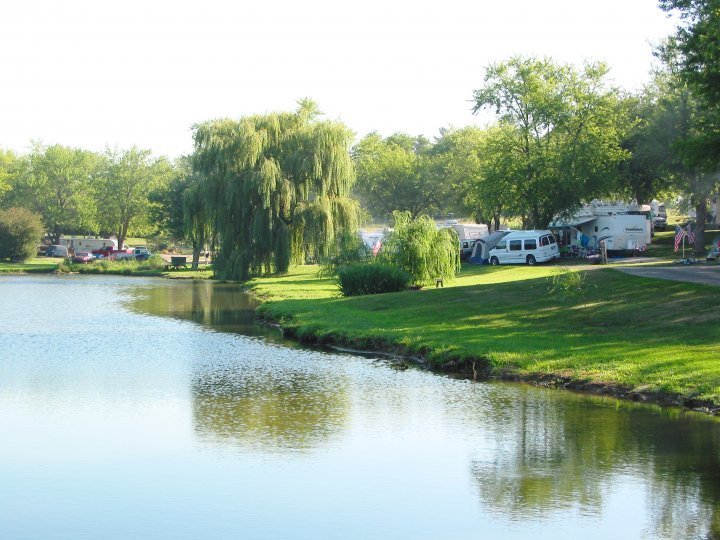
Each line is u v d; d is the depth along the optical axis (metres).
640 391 20.38
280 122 69.31
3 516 13.27
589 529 12.47
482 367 24.44
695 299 28.98
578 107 65.75
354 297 43.03
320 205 65.94
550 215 67.62
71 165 124.44
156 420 19.41
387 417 19.28
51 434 18.19
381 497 13.98
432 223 46.91
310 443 17.30
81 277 82.69
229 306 48.44
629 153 66.25
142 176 124.81
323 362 27.25
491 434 17.59
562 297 31.97
